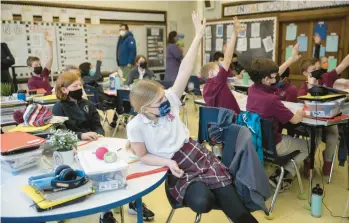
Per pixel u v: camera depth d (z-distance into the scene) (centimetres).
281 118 245
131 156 175
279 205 268
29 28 625
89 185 129
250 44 682
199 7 797
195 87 521
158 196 286
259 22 658
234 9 706
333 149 309
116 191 135
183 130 174
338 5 537
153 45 809
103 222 210
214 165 172
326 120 248
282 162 247
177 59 610
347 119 254
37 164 164
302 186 295
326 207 262
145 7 779
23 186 135
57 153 162
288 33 625
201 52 787
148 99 160
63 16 664
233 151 187
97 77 535
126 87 480
